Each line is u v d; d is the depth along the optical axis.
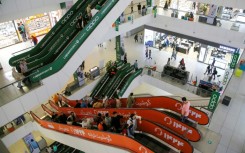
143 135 7.75
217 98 9.97
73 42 9.12
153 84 16.89
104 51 20.84
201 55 18.64
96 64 18.42
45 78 8.71
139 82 17.19
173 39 21.36
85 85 14.98
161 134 7.21
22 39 16.86
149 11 17.81
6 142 10.60
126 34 23.83
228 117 9.89
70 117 9.34
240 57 13.74
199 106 10.67
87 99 11.88
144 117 8.27
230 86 11.95
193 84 15.57
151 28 18.59
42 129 10.28
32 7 12.62
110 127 8.05
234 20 15.89
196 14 17.06
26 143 13.16
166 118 7.63
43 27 17.81
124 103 10.34
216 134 7.63
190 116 8.02
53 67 8.82
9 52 15.12
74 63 9.41
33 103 8.67
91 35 9.65
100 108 9.28
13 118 8.32
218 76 16.30
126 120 8.30
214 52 18.06
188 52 20.42
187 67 18.27
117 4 10.38
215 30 14.91
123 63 17.91
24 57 10.38
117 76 16.28
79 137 8.22
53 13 17.86
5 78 10.47
